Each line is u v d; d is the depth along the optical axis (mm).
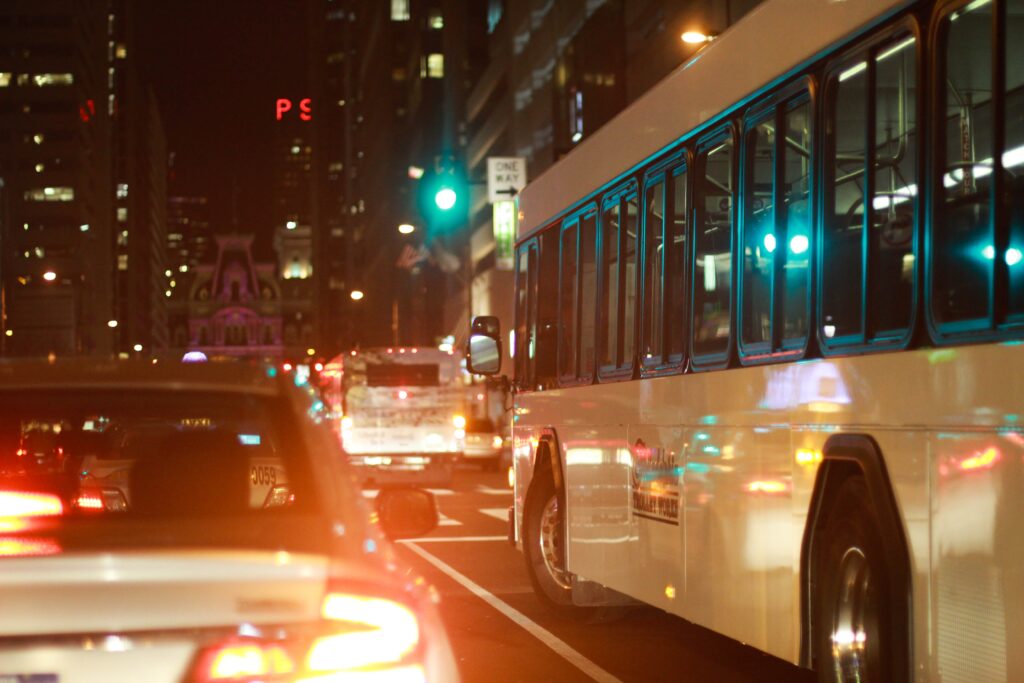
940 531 6719
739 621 9484
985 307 6391
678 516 10805
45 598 4082
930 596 6816
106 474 11203
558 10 83188
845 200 7992
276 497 9188
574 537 13945
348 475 5203
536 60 91000
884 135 7508
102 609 4109
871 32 7707
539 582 15141
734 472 9617
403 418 40000
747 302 9508
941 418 6734
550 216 15430
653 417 11508
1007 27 6262
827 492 8164
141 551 4301
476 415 66375
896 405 7207
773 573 8867
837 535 8047
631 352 12289
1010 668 6051
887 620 7434
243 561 4250
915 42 7152
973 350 6453
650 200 11914
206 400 5352
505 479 47531
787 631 8617
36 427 10078
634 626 14328
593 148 13844
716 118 10273
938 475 6758
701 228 10547
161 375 5504
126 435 11711
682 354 10859
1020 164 6125
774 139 9125
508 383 17141
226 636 4180
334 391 49062
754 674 11578
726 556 9742
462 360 40188
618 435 12555
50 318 187750
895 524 7184
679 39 58781
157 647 4137
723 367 9906
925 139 6992
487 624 14477
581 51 73625
